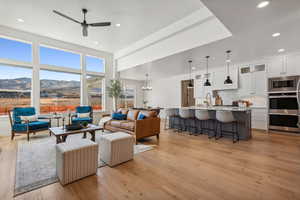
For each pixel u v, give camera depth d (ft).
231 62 16.88
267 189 5.69
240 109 12.80
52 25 14.19
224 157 8.93
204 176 6.70
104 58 22.22
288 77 14.01
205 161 8.36
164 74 24.94
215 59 15.65
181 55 14.16
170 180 6.38
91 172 6.79
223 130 13.94
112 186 5.94
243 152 9.77
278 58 14.61
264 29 9.13
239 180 6.35
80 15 12.34
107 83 22.65
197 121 15.75
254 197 5.23
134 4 10.87
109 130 14.82
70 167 6.15
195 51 13.02
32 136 14.07
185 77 25.14
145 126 12.16
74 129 10.73
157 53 15.58
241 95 17.70
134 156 9.13
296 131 13.65
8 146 10.99
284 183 6.09
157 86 30.37
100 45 19.42
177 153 9.63
